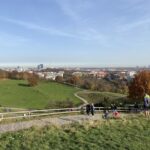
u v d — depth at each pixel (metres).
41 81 152.25
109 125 29.55
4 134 24.69
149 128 29.50
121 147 23.11
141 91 75.62
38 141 23.19
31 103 92.31
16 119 32.88
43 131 25.94
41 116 36.09
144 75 76.81
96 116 37.50
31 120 32.75
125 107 47.00
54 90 127.25
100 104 57.12
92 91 129.62
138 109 44.84
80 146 22.77
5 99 98.38
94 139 24.53
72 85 147.38
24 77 153.50
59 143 23.11
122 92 124.56
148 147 23.73
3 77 149.38
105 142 24.00
